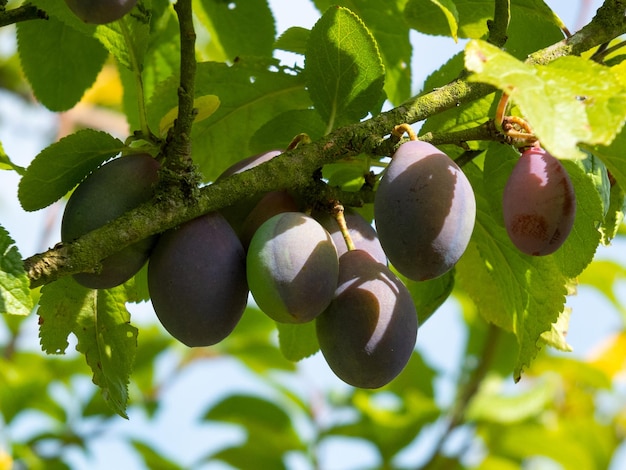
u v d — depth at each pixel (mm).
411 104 905
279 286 877
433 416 1255
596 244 925
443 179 875
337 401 1381
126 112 1079
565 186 878
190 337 893
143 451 1324
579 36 923
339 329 891
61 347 939
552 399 1482
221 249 891
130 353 945
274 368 1406
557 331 982
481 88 907
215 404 1348
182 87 881
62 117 1658
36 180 920
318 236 885
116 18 855
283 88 999
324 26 931
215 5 1077
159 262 890
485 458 1326
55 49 1048
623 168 895
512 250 948
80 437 1297
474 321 1352
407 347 895
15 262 858
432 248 874
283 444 1325
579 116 827
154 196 885
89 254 874
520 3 963
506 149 925
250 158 930
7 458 1210
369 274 896
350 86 943
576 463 1344
